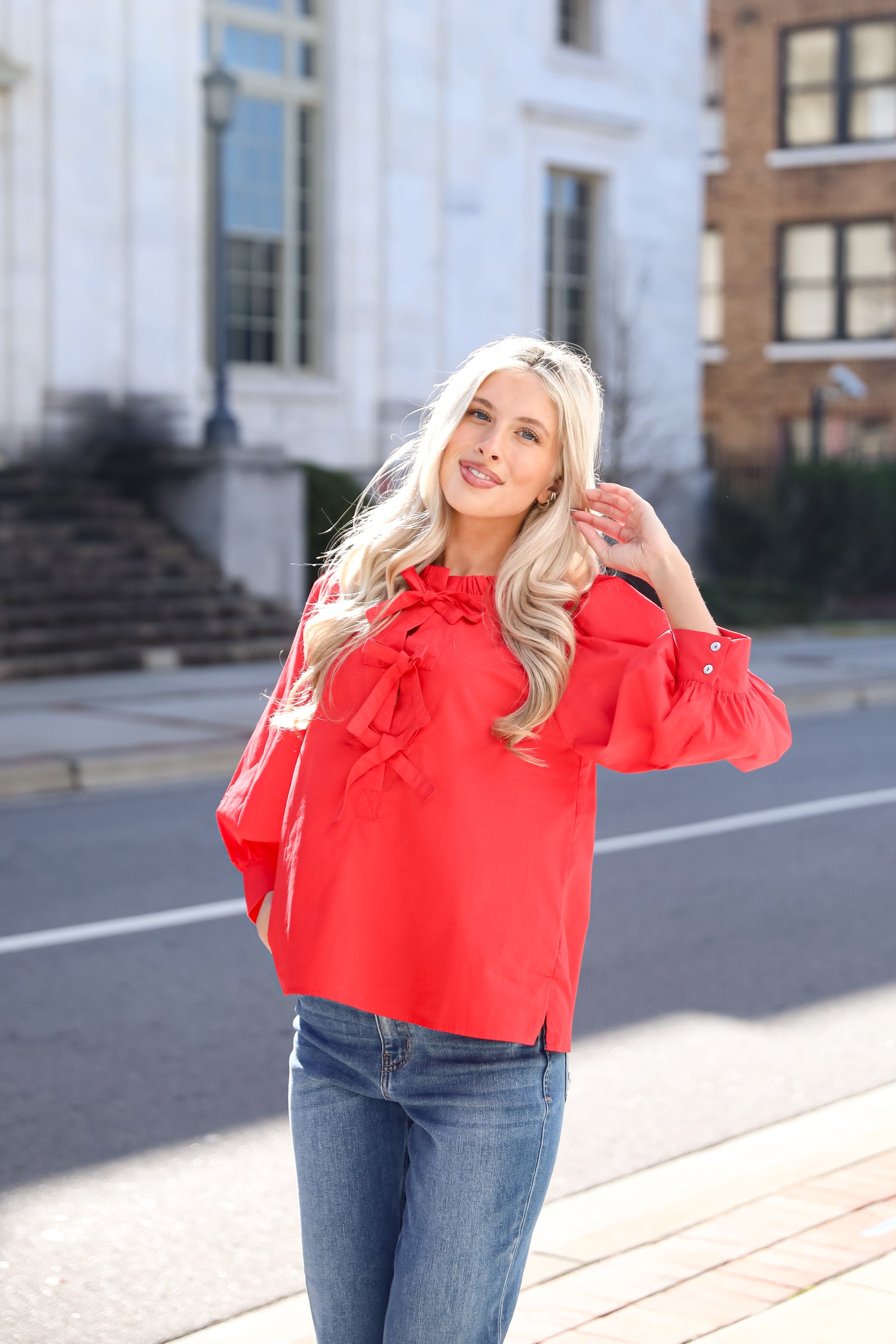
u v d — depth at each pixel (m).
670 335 25.02
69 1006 5.86
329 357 20.88
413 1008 2.26
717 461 26.41
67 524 16.88
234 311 20.22
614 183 24.02
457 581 2.39
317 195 20.81
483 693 2.28
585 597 2.37
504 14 22.19
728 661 2.25
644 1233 3.70
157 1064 5.25
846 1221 3.68
